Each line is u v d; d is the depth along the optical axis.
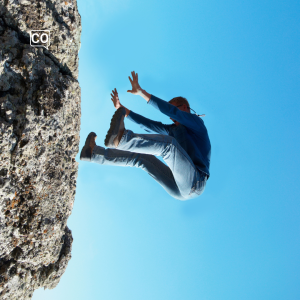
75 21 3.83
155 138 2.36
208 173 2.79
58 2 3.58
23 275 3.47
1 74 3.09
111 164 2.74
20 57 3.27
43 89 3.36
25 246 3.42
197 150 2.76
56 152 3.62
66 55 3.79
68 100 3.69
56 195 3.68
